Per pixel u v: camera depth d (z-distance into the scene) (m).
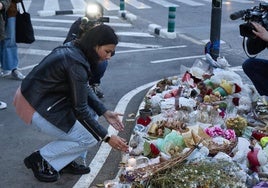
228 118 4.82
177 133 4.20
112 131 5.36
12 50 7.25
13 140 5.12
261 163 3.94
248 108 5.23
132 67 8.50
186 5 17.97
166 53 9.88
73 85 3.57
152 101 5.43
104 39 3.54
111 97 6.68
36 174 4.16
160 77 7.82
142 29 13.00
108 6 17.34
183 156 3.62
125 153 4.30
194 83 5.88
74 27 4.92
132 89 7.09
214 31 6.72
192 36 12.09
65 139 3.95
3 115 5.87
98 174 4.35
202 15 15.59
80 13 15.85
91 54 3.60
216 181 3.36
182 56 9.60
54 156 4.02
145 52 9.93
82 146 3.97
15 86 7.05
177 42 11.28
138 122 4.98
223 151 3.94
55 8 16.62
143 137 4.47
